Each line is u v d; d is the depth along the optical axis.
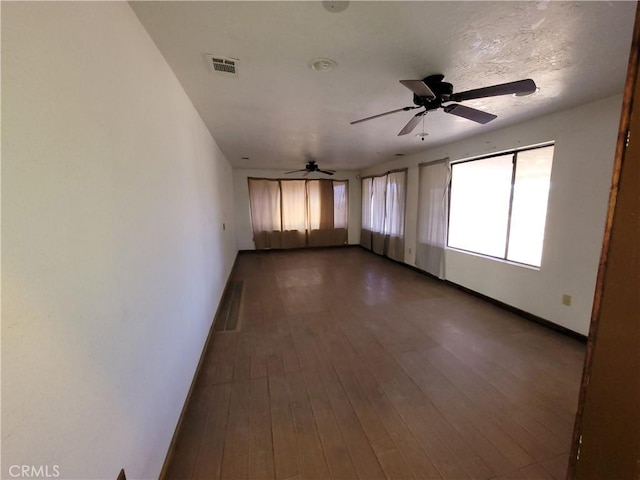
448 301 3.72
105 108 0.99
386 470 1.38
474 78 1.96
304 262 6.16
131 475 1.08
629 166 0.57
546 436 1.57
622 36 1.46
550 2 1.21
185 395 1.83
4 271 0.58
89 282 0.86
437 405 1.82
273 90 2.12
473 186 4.03
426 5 1.22
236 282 4.71
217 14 1.27
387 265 5.80
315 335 2.81
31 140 0.66
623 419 0.62
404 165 5.46
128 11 1.20
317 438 1.57
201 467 1.40
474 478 1.34
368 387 2.00
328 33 1.42
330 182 7.65
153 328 1.36
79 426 0.79
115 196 1.04
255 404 1.84
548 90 2.20
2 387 0.56
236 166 6.60
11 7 0.61
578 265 2.64
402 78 1.93
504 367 2.23
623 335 0.60
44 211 0.69
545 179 3.09
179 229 1.89
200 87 2.04
